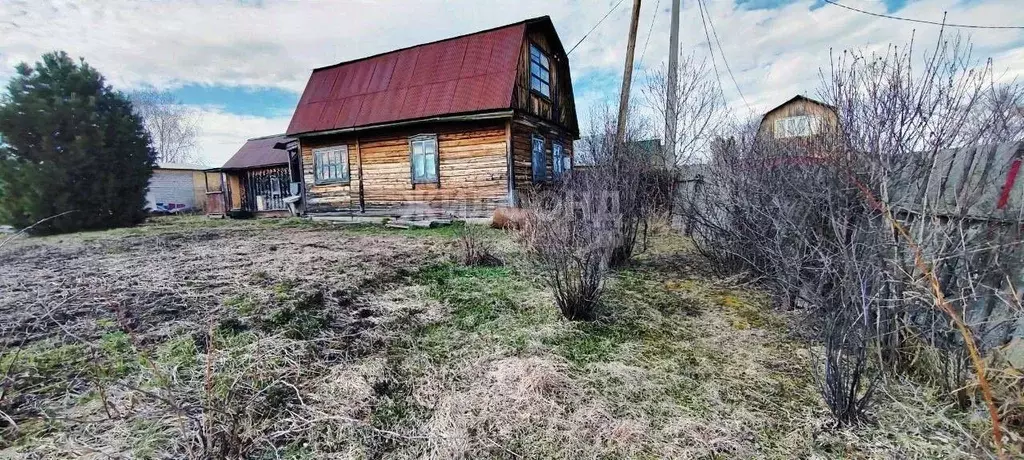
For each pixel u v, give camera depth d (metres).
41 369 2.15
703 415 1.96
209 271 4.40
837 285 2.31
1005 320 1.78
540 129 10.84
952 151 2.12
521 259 5.01
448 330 3.01
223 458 1.52
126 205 11.21
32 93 9.91
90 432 1.66
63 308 3.04
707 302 3.71
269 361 2.29
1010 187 1.93
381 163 10.37
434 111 9.14
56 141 10.11
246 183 17.23
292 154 13.90
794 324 3.11
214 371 2.16
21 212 9.56
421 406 2.04
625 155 5.26
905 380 2.12
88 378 2.08
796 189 3.17
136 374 2.14
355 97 10.52
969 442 1.64
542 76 10.80
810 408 2.00
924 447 1.68
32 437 1.64
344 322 3.02
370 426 1.84
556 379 2.26
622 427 1.85
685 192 6.18
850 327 1.90
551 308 3.44
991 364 1.83
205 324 2.77
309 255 5.41
